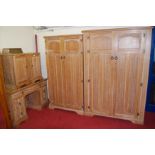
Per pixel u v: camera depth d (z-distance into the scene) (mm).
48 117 2963
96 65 2607
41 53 3658
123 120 2768
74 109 3068
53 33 3441
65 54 2822
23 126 2625
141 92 2438
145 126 2535
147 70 2307
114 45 2385
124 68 2430
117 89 2574
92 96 2812
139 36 2219
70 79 2928
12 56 2535
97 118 2875
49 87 3197
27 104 3406
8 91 2471
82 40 2615
